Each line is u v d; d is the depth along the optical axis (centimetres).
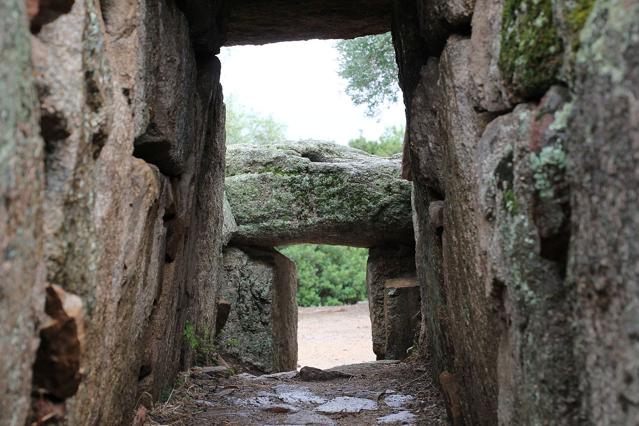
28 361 170
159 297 379
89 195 214
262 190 787
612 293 157
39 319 180
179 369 503
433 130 354
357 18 515
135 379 320
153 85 312
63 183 198
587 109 168
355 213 780
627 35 151
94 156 222
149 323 368
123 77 254
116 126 241
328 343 1154
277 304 816
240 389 512
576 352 182
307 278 1591
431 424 393
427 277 429
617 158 153
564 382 194
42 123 192
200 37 425
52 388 201
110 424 274
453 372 365
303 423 409
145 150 331
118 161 244
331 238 810
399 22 402
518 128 213
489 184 246
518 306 215
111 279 241
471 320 286
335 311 1474
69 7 200
